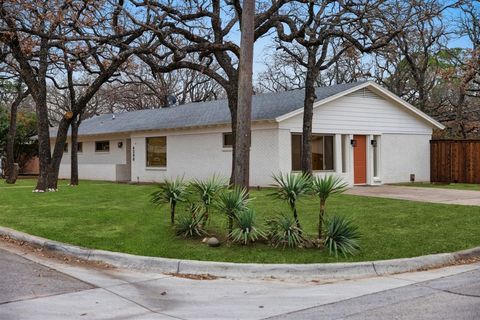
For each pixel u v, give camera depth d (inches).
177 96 1758.1
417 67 1216.2
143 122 1032.8
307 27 624.7
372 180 832.9
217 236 341.4
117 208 473.4
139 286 258.1
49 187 684.1
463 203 526.0
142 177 991.0
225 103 972.6
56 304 224.7
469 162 856.9
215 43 627.8
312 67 682.2
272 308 220.8
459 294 236.2
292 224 324.5
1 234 373.4
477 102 1312.7
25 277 268.1
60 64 956.6
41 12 690.8
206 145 860.0
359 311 212.7
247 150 385.7
